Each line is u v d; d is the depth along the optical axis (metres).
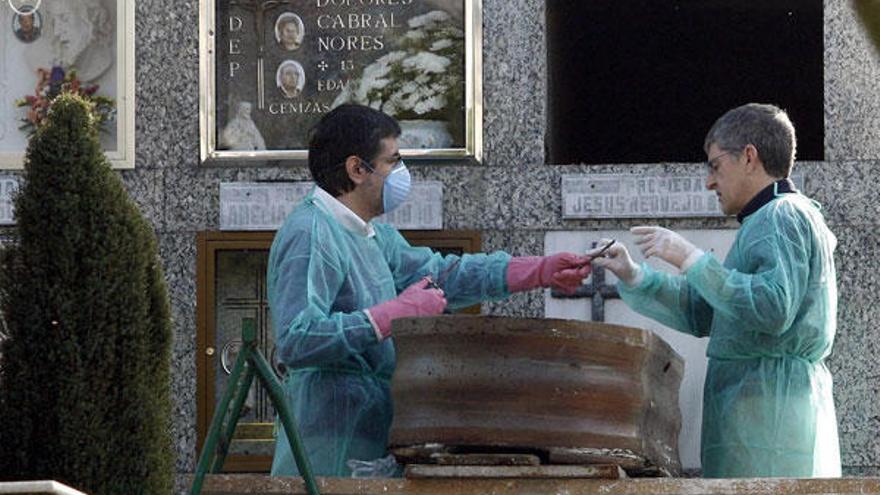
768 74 17.64
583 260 12.23
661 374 11.62
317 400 11.64
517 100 14.70
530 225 14.57
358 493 11.02
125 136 14.84
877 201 14.35
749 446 11.80
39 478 10.25
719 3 17.47
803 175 14.41
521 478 10.96
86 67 14.95
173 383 14.61
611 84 17.78
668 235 11.68
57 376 10.32
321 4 14.92
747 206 12.00
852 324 14.24
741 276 11.55
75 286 10.43
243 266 14.77
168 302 10.75
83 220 10.51
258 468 14.48
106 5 14.98
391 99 14.80
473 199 14.60
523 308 14.37
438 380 11.05
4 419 10.30
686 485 10.97
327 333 11.30
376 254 11.93
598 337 11.05
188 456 14.54
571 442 10.97
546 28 14.88
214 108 14.87
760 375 11.81
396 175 11.96
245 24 14.93
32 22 15.00
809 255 11.74
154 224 14.77
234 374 10.52
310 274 11.55
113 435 10.34
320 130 11.95
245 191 14.75
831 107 14.51
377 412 11.70
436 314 11.46
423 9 14.84
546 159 14.78
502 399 10.98
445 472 10.96
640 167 14.52
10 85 14.97
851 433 14.15
